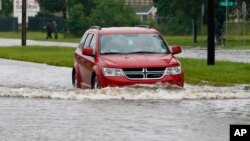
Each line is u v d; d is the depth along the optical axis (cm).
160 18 16525
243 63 6153
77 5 15988
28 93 3859
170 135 2467
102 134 2498
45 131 2569
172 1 13050
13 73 5528
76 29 15975
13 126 2692
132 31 4150
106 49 4028
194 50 9700
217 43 11000
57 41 13675
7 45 11350
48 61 6900
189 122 2783
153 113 3042
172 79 3809
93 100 3512
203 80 4734
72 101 3481
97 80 3881
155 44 4078
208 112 3073
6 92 3919
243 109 3177
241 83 4538
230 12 13025
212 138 2398
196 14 12775
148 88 3775
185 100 3519
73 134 2503
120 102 3422
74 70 4472
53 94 3778
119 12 15775
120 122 2788
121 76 3784
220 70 5391
